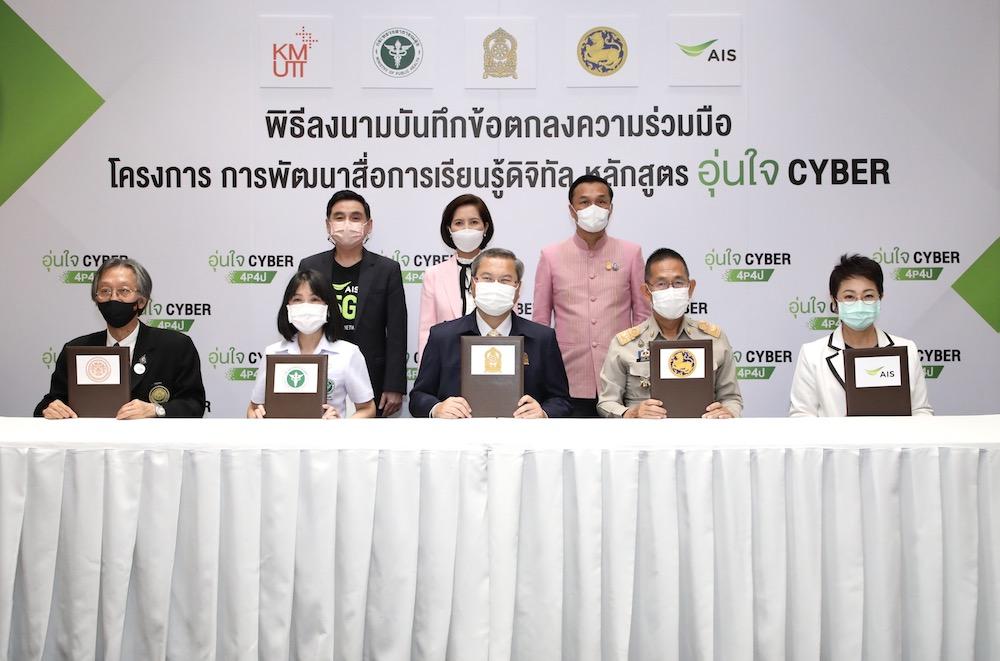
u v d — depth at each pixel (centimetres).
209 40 446
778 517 197
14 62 443
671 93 452
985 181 454
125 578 196
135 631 199
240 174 449
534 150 453
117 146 446
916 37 451
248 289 452
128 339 314
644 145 453
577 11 449
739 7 450
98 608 199
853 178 454
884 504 196
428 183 453
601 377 333
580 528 196
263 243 451
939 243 455
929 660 196
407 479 196
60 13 443
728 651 197
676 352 259
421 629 198
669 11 450
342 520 196
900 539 198
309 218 451
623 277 416
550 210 454
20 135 444
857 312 303
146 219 449
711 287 457
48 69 444
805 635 196
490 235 434
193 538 196
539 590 197
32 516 196
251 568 195
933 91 452
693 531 196
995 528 196
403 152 452
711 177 454
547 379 311
